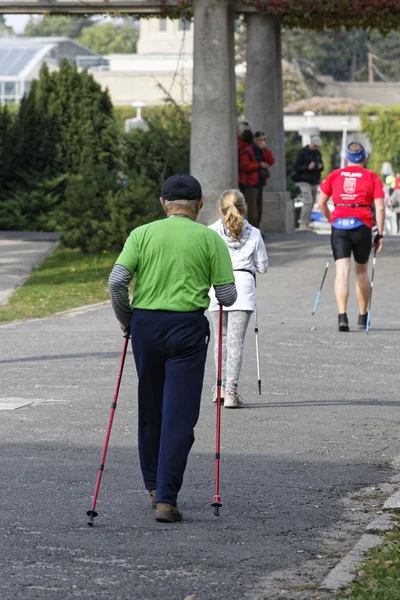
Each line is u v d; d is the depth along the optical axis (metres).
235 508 14.51
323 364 26.39
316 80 182.12
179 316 13.71
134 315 13.87
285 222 58.84
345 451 17.94
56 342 30.19
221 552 12.61
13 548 12.64
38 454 17.47
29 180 67.56
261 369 25.73
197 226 14.06
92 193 52.06
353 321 33.38
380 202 31.12
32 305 38.28
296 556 12.52
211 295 21.67
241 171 49.81
